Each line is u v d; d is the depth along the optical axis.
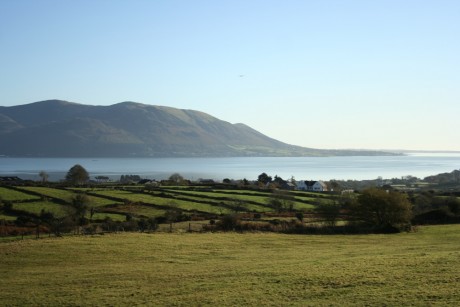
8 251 52.28
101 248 54.53
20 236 68.44
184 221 93.69
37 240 59.59
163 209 109.31
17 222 83.69
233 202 115.81
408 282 30.59
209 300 29.48
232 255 52.09
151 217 96.25
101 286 36.19
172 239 62.94
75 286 36.62
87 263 47.69
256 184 190.38
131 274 40.75
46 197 114.94
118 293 33.34
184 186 161.25
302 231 78.31
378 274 33.66
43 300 32.41
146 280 37.88
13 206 101.81
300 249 57.28
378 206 81.62
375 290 29.17
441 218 95.56
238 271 39.72
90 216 96.31
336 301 27.42
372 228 80.75
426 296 26.91
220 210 110.31
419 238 69.88
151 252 53.53
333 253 51.62
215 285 34.06
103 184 167.38
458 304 25.02
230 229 77.44
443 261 37.50
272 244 62.12
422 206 111.69
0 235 70.12
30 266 46.44
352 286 30.73
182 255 52.00
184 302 29.39
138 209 108.69
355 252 51.88
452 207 100.25
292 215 100.50
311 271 36.72
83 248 54.38
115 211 104.69
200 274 39.38
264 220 89.38
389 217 80.81
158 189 146.75
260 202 124.69
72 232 72.88
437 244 59.84
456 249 50.62
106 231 73.25
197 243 60.62
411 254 44.88
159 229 78.06
